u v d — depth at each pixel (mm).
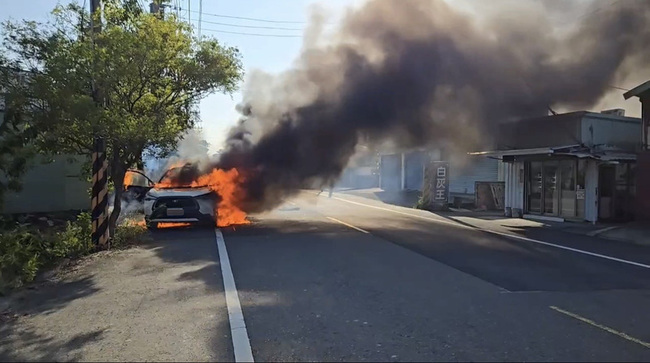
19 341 4777
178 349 4445
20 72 9266
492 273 7773
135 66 9828
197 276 7438
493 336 4742
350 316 5391
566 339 4672
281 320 5254
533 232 13492
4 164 8000
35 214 13758
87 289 6770
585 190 15656
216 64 11422
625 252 10195
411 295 6301
